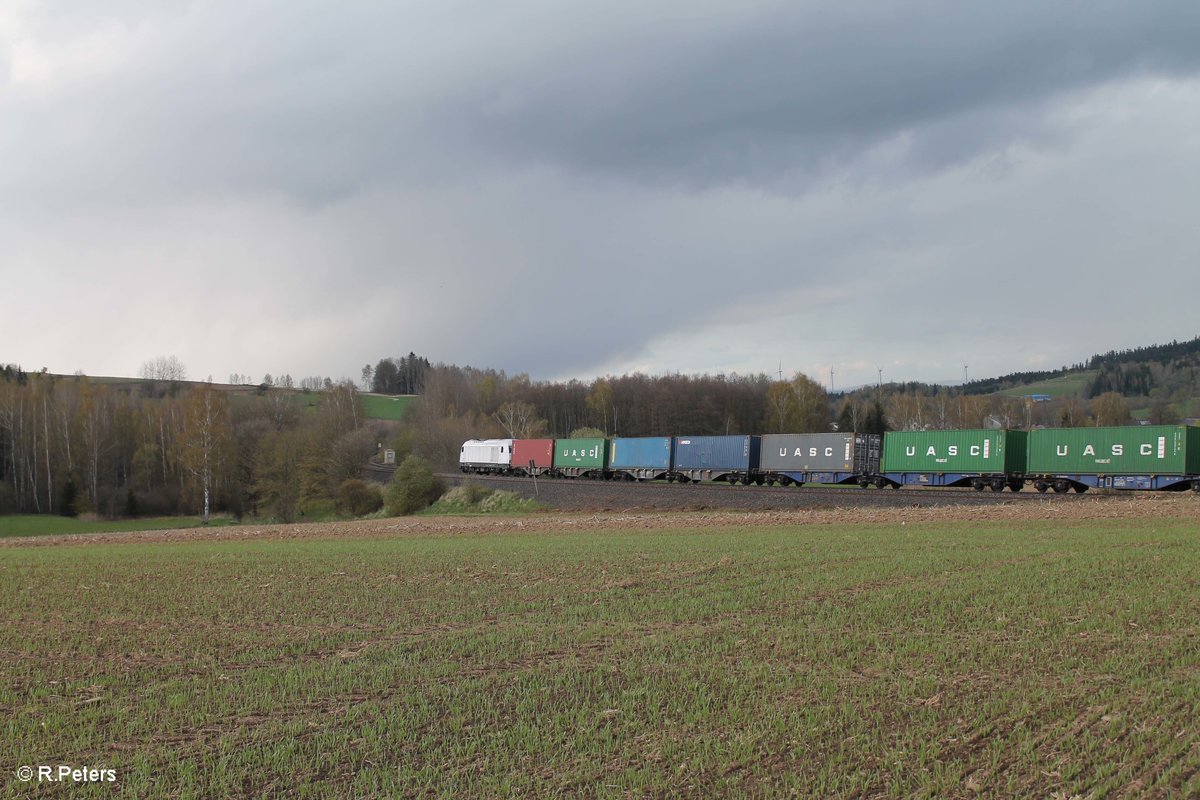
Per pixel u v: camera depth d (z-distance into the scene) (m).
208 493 91.19
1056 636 14.73
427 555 30.30
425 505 79.75
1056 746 9.87
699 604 18.89
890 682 12.46
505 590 21.73
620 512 60.81
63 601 21.67
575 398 157.50
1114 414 138.50
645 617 17.77
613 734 10.76
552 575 24.12
